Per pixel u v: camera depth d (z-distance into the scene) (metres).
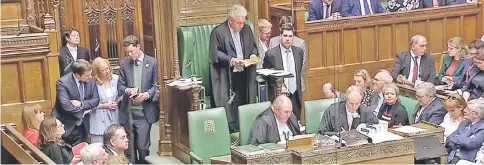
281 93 8.10
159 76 8.09
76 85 7.39
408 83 8.74
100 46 8.52
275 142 6.68
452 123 7.27
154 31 8.13
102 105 7.50
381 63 9.66
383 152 6.14
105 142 6.57
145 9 8.63
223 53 8.20
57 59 7.55
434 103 7.44
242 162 6.04
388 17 9.61
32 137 6.95
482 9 10.10
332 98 7.88
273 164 6.00
